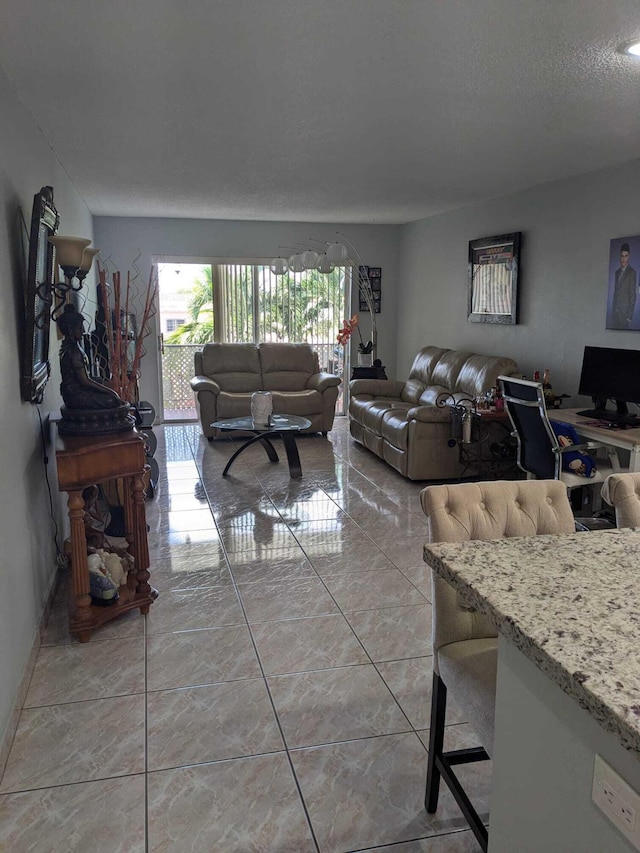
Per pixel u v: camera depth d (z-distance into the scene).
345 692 2.38
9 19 2.09
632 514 1.61
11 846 1.70
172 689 2.40
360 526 4.18
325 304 8.00
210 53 2.40
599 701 0.79
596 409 4.18
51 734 2.15
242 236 7.43
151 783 1.93
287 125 3.39
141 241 7.18
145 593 2.99
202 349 7.32
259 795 1.88
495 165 4.36
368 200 5.87
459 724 2.20
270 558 3.65
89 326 4.75
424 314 7.32
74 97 2.89
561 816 0.95
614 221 4.34
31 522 2.69
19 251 2.72
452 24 2.14
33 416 2.83
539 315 5.18
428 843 1.72
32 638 2.59
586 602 1.06
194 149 3.91
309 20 2.11
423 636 2.79
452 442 4.92
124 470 2.83
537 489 1.71
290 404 6.86
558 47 2.33
